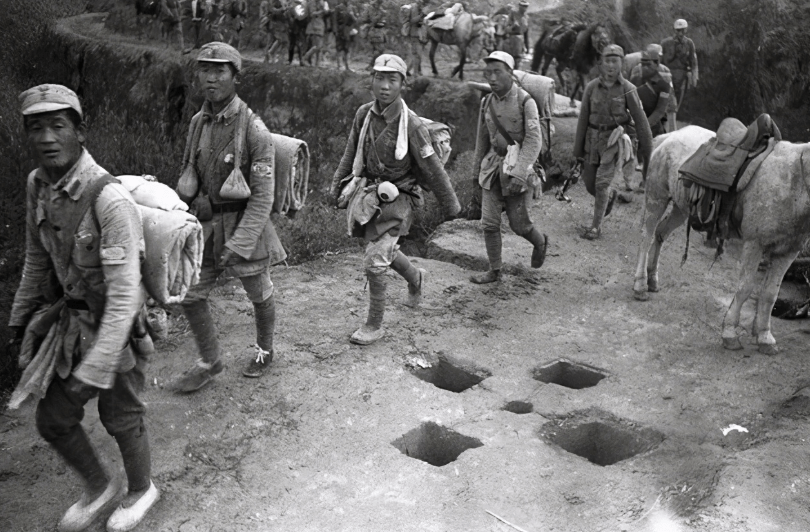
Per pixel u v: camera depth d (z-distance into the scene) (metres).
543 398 5.21
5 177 9.62
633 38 17.23
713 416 5.00
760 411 5.06
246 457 4.44
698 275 7.52
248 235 4.63
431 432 4.88
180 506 3.97
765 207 5.48
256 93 15.30
